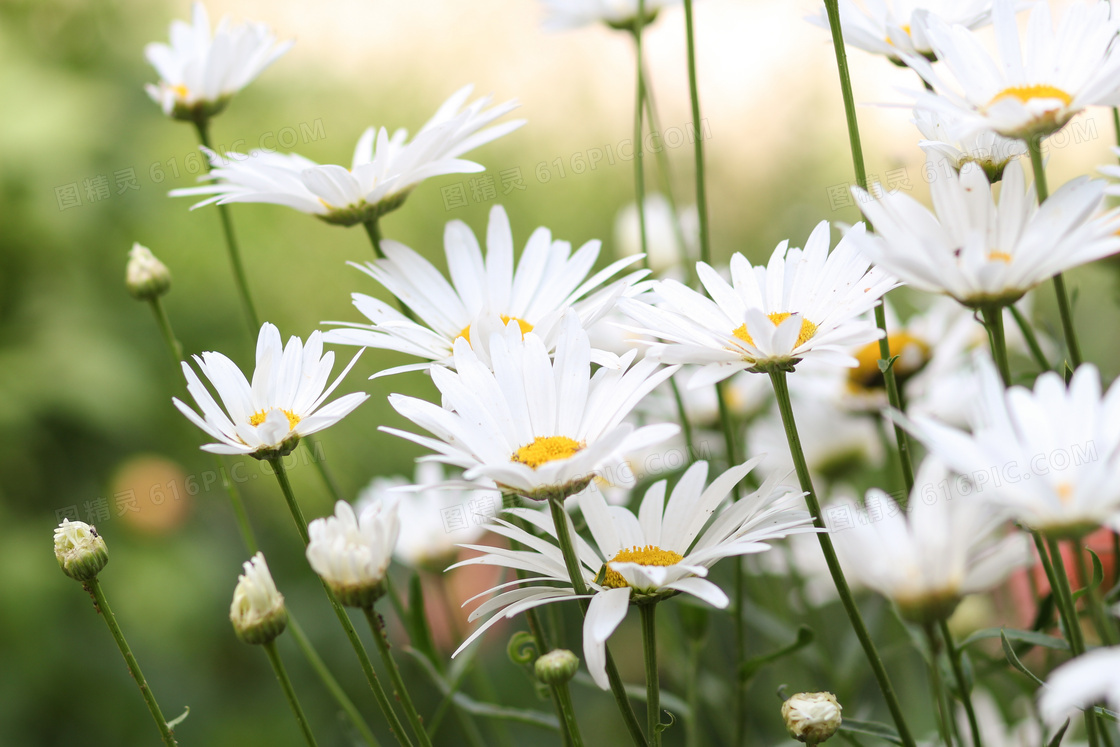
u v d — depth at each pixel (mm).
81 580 744
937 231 714
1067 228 691
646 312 750
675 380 849
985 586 703
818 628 884
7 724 1271
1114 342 1037
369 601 719
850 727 741
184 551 1456
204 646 1419
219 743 1324
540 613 976
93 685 1345
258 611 729
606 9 971
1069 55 729
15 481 1438
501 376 742
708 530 744
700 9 2002
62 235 1549
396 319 790
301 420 745
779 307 756
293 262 1642
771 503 739
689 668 857
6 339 1496
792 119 1705
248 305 896
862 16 790
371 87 1934
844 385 936
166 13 1873
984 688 917
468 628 1085
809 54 1742
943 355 928
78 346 1492
